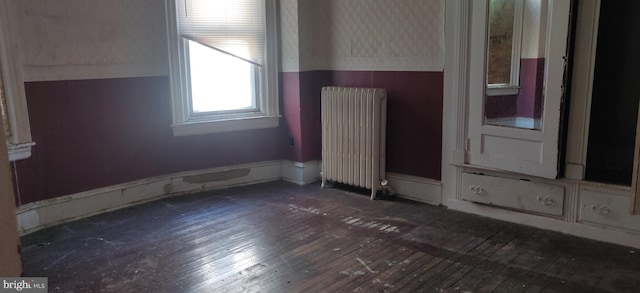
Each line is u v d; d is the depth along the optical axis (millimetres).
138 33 3754
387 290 2408
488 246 2951
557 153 3004
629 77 3035
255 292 2400
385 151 4004
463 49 3404
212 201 3975
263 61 4363
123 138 3789
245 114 4398
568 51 2891
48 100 3352
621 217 2889
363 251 2900
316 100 4480
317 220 3477
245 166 4480
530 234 3143
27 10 3178
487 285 2449
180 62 3975
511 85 3199
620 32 3029
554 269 2615
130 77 3760
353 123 3963
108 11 3572
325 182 4375
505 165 3295
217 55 4184
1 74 3047
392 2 3801
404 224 3369
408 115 3867
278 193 4199
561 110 2949
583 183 2994
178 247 2998
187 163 4184
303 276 2572
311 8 4293
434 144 3736
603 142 3207
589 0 2836
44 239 3158
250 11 4203
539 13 2998
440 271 2617
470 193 3549
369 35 4016
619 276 2518
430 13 3582
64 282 2541
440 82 3609
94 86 3576
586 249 2873
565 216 3119
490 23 3252
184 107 4059
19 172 3225
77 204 3564
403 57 3812
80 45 3465
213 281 2529
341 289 2424
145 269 2688
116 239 3148
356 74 4184
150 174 3994
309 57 4355
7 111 3094
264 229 3299
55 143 3420
